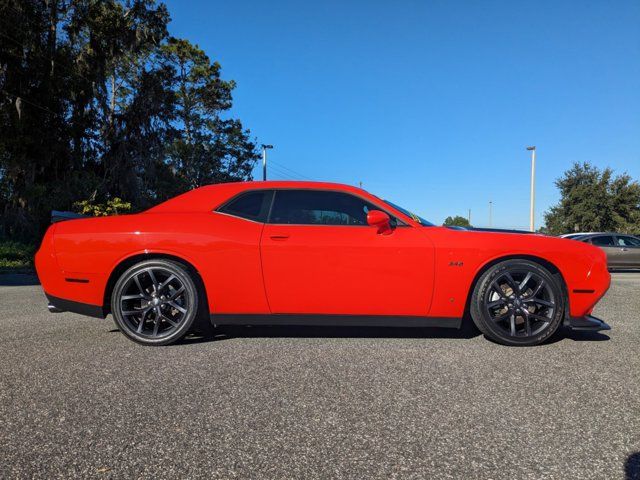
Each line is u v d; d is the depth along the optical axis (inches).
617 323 181.8
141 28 891.4
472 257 140.6
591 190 1421.0
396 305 141.6
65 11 820.6
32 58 721.0
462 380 109.2
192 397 98.3
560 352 134.7
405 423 85.1
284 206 149.6
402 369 117.7
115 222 147.6
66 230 149.3
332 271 140.7
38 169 751.7
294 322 144.3
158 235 142.8
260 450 74.9
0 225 698.2
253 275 141.9
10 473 67.7
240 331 163.3
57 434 80.9
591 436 79.8
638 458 72.2
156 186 912.9
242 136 1528.1
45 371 116.8
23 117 694.5
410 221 147.4
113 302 143.9
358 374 113.7
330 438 79.1
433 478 66.3
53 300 150.3
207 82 1466.5
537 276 141.0
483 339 151.0
